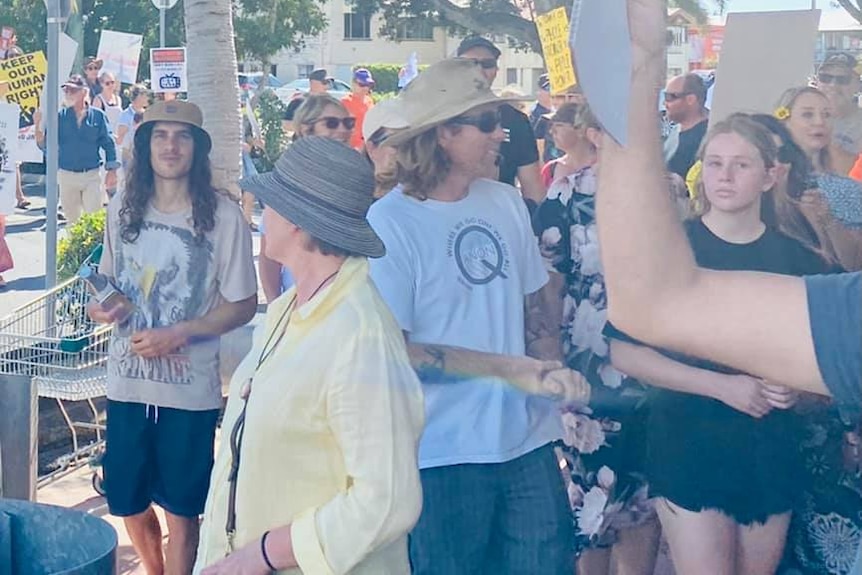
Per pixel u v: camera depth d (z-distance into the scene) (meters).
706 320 1.05
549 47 1.97
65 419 4.21
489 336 2.10
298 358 1.66
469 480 2.12
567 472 2.27
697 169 1.93
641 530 2.23
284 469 1.67
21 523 2.49
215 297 2.79
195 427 2.87
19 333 3.49
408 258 2.06
